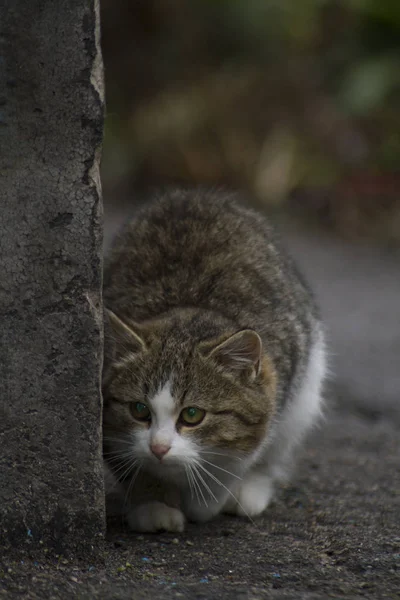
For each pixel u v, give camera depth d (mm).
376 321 15977
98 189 5941
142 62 25562
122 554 6586
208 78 25062
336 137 23359
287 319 8312
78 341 6008
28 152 5805
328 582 6070
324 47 24797
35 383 5984
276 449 8438
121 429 7383
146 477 7531
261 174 22781
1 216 5820
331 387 12578
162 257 8391
